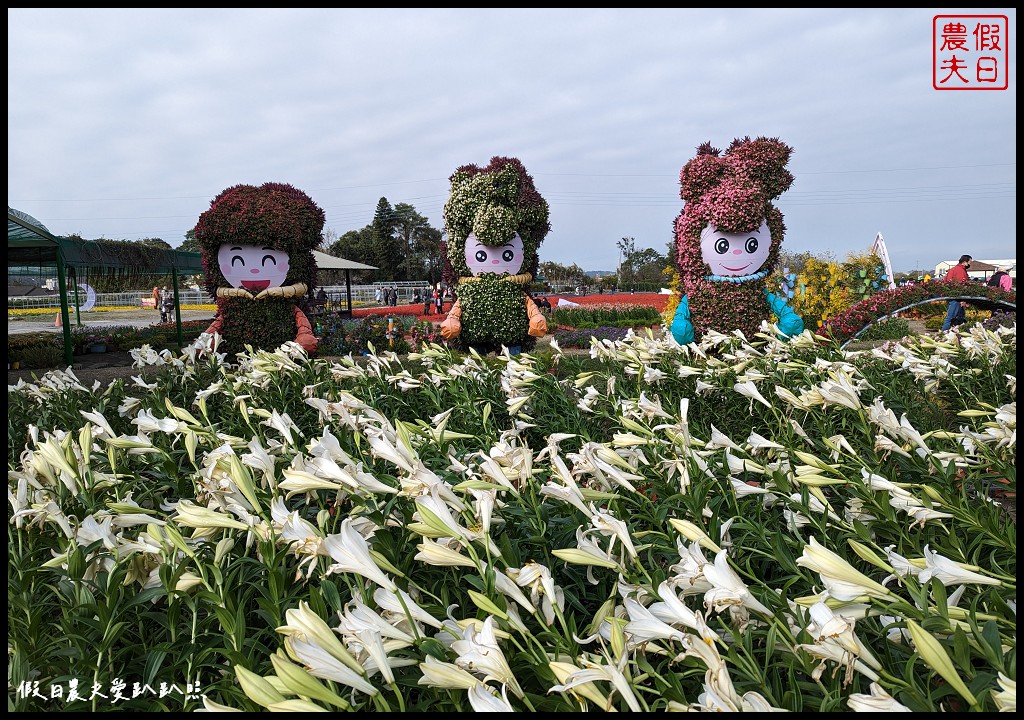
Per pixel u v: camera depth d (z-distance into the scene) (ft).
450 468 6.73
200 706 4.17
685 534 4.60
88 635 4.62
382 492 5.19
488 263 32.04
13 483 6.53
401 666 3.90
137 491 7.49
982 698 3.20
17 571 5.36
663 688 3.60
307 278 32.07
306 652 3.48
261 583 5.10
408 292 170.81
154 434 8.39
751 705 3.30
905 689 3.46
